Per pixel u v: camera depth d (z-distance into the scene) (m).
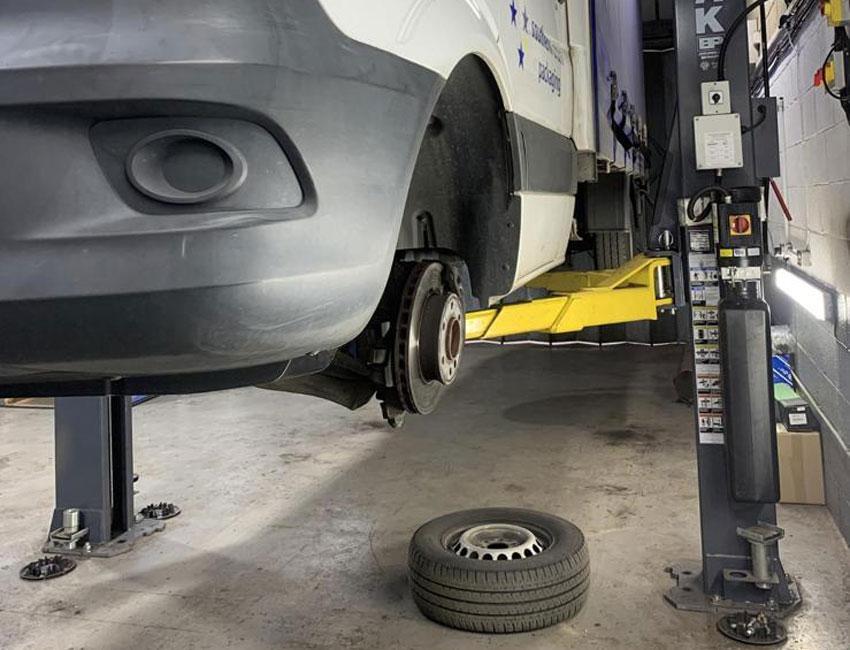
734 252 2.87
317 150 1.13
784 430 4.04
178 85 1.02
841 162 3.37
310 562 3.44
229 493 4.41
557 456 4.98
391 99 1.28
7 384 1.29
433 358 2.00
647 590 3.07
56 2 1.04
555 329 4.17
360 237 1.20
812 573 3.19
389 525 3.86
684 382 6.31
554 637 2.73
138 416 6.50
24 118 1.02
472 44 1.67
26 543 3.76
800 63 4.47
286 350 1.14
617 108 4.09
